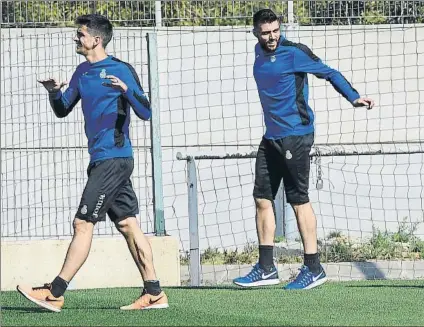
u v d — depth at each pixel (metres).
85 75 23.44
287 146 27.89
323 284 29.62
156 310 23.98
